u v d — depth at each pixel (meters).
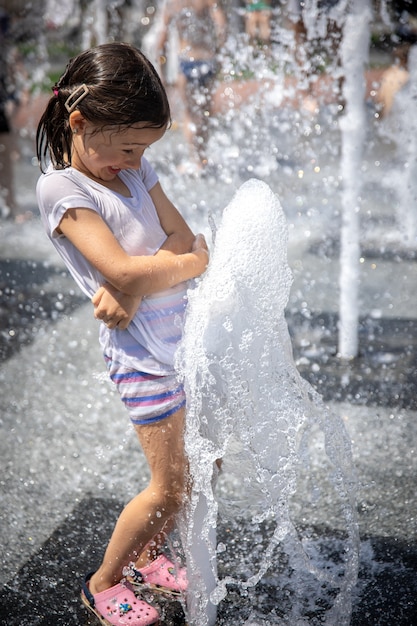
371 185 8.96
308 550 3.33
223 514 3.57
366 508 3.61
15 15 16.03
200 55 8.73
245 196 2.69
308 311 6.04
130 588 2.94
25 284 6.68
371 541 3.37
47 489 3.82
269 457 2.69
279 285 2.67
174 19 8.80
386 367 5.08
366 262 7.03
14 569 3.23
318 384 4.87
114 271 2.58
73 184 2.65
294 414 2.70
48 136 2.73
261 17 7.17
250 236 2.62
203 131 8.93
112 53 2.55
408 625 2.86
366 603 2.98
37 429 4.40
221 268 2.62
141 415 2.69
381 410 4.54
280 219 2.68
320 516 3.57
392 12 6.39
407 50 6.58
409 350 5.31
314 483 3.82
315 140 9.23
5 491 3.80
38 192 2.69
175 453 2.69
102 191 2.70
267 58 7.44
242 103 8.70
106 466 4.02
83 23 15.27
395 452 4.08
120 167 2.64
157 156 10.02
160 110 2.54
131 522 2.79
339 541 3.39
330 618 2.88
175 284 2.73
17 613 2.97
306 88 6.73
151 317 2.69
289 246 7.49
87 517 3.60
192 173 9.04
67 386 4.91
